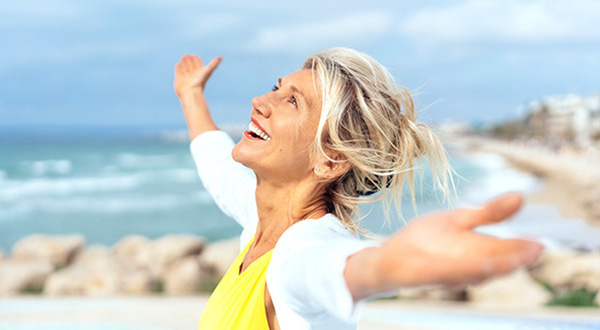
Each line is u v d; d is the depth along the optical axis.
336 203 1.89
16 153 73.62
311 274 1.17
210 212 36.06
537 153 87.50
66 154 72.75
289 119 1.79
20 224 32.31
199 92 2.80
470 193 38.09
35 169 54.16
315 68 1.82
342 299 1.07
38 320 7.34
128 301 9.04
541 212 32.19
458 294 9.72
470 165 67.25
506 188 45.38
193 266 11.62
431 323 6.99
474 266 0.81
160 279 11.81
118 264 12.05
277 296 1.53
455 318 7.39
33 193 40.94
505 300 9.66
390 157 1.82
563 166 63.47
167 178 49.09
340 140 1.77
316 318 1.35
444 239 0.85
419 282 0.85
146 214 35.25
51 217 34.03
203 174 2.55
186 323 7.12
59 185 44.62
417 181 1.88
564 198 38.56
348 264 1.09
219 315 1.79
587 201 33.34
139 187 44.53
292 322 1.51
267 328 1.67
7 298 9.55
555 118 92.31
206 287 11.40
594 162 67.19
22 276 11.38
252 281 1.72
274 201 1.87
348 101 1.75
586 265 10.79
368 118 1.75
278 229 1.87
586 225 27.30
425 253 0.85
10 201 38.06
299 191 1.84
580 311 8.00
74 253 13.85
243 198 2.32
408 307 8.45
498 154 86.69
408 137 1.82
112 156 70.12
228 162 2.52
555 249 11.64
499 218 0.83
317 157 1.80
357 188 1.89
